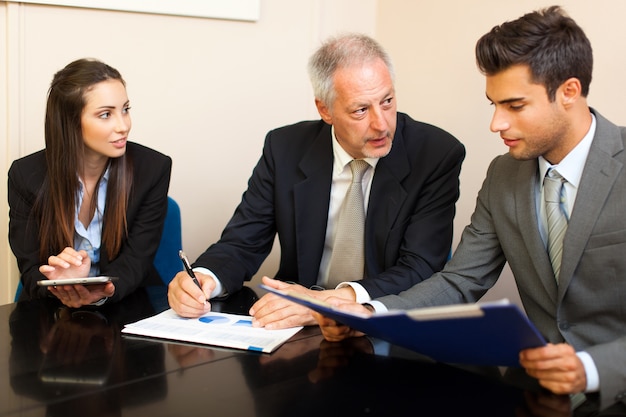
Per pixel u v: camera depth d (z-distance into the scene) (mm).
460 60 2607
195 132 2814
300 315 1493
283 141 2043
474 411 1060
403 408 1071
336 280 1973
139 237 2041
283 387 1151
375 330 1184
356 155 1852
